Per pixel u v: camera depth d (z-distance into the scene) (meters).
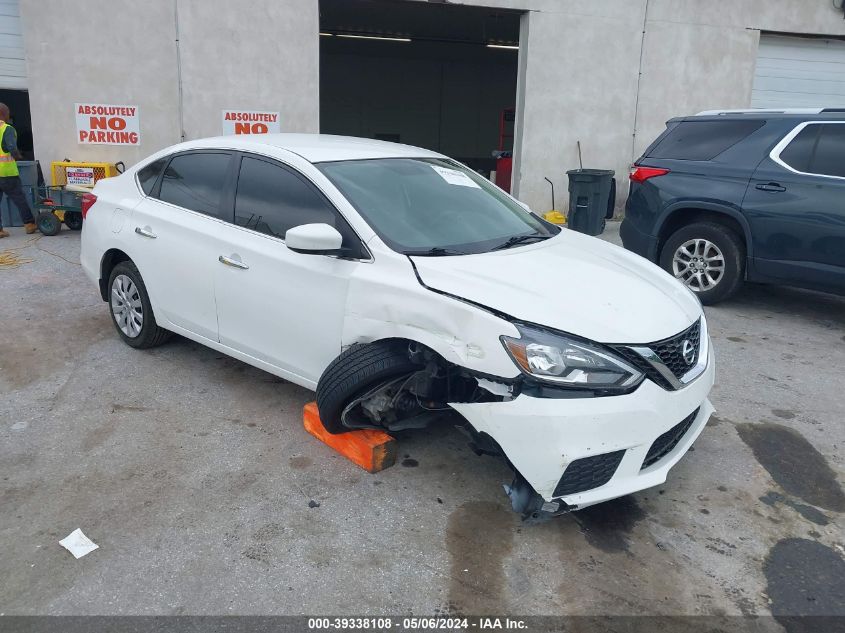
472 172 4.73
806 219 5.91
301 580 2.82
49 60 9.66
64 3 9.57
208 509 3.27
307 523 3.19
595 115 11.89
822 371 5.17
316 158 3.97
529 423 2.89
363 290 3.43
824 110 6.12
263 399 4.42
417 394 3.43
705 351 3.50
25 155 16.52
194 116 10.23
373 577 2.85
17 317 5.88
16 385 4.57
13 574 2.82
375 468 3.60
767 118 6.36
